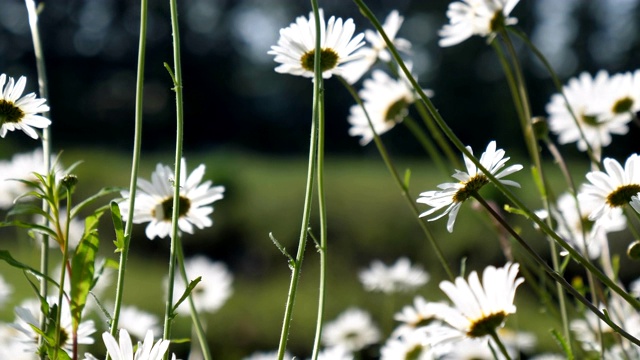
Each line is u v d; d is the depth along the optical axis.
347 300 7.85
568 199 2.31
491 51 28.53
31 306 2.04
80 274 1.42
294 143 36.34
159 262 11.72
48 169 1.59
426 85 30.53
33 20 1.76
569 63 29.41
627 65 28.64
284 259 12.27
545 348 4.21
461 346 2.38
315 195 12.70
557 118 2.60
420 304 2.51
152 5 38.12
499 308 1.33
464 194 1.41
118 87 37.91
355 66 2.38
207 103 37.12
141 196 1.78
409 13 35.00
